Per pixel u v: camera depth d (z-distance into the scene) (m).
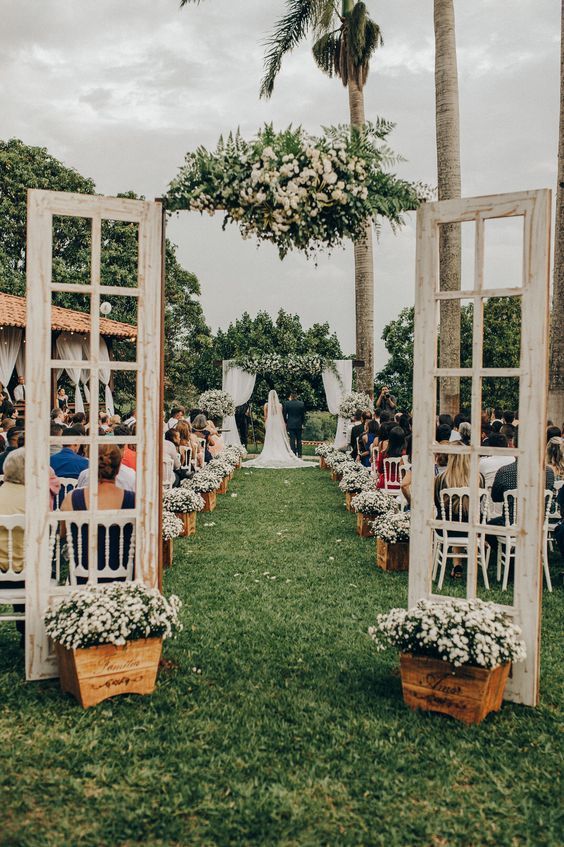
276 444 19.09
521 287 3.95
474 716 3.70
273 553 7.76
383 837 2.79
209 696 3.98
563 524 6.81
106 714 3.70
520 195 3.92
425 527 4.27
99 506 4.44
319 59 18.81
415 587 4.31
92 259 4.16
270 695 4.02
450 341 13.48
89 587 4.11
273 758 3.33
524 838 2.81
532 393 3.95
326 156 4.14
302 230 4.21
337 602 5.87
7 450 7.22
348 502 10.85
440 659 3.77
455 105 13.02
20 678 4.20
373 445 11.48
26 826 2.80
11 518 4.37
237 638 4.95
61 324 20.06
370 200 4.17
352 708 3.87
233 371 21.67
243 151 4.26
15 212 26.89
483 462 7.38
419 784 3.16
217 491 12.68
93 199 4.14
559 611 5.81
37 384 4.12
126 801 2.97
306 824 2.86
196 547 8.06
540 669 4.51
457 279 13.24
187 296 33.00
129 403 27.42
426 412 4.25
